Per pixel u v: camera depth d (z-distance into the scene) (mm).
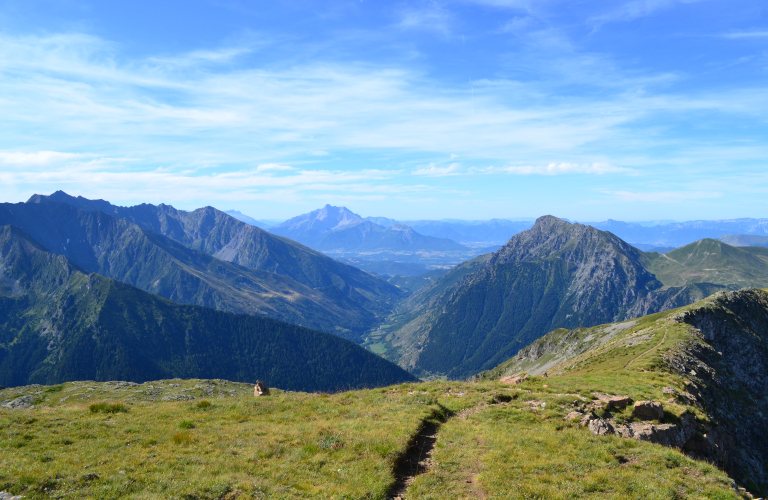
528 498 21266
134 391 71000
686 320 92125
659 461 26297
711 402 56875
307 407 39438
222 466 23766
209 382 80688
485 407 38750
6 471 21266
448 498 21219
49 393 71250
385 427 31016
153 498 19234
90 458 24359
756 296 113188
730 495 22359
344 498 20453
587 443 28391
